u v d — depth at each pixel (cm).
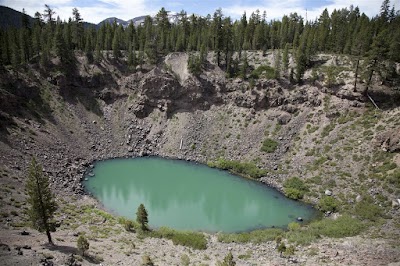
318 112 9862
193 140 10931
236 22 16212
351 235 5903
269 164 9350
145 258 4403
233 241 5972
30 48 11981
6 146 8194
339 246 5362
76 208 6894
